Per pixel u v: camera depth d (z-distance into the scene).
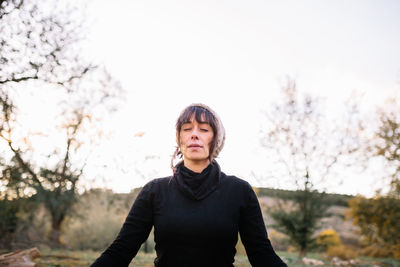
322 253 13.73
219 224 1.21
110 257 1.28
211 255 1.21
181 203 1.25
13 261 4.57
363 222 14.23
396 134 12.74
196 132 1.32
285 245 12.74
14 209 10.20
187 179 1.28
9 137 8.78
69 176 11.64
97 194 11.92
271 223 11.98
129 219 1.33
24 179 10.34
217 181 1.30
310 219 10.86
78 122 11.39
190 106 1.41
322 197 11.12
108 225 11.52
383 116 12.93
